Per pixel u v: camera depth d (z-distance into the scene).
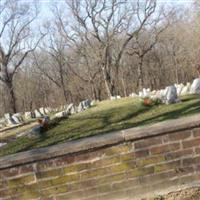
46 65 60.66
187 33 46.50
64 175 4.18
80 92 58.62
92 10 45.94
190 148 4.23
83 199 4.20
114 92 49.47
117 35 48.16
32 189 4.18
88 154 4.18
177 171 4.23
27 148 13.02
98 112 20.27
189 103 16.47
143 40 49.41
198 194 4.13
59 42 54.97
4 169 4.15
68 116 21.05
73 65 57.06
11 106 45.91
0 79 45.69
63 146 4.23
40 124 16.88
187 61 49.81
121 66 58.66
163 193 4.21
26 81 65.12
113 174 4.20
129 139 4.18
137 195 4.21
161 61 59.56
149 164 4.21
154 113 15.35
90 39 47.62
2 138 18.17
